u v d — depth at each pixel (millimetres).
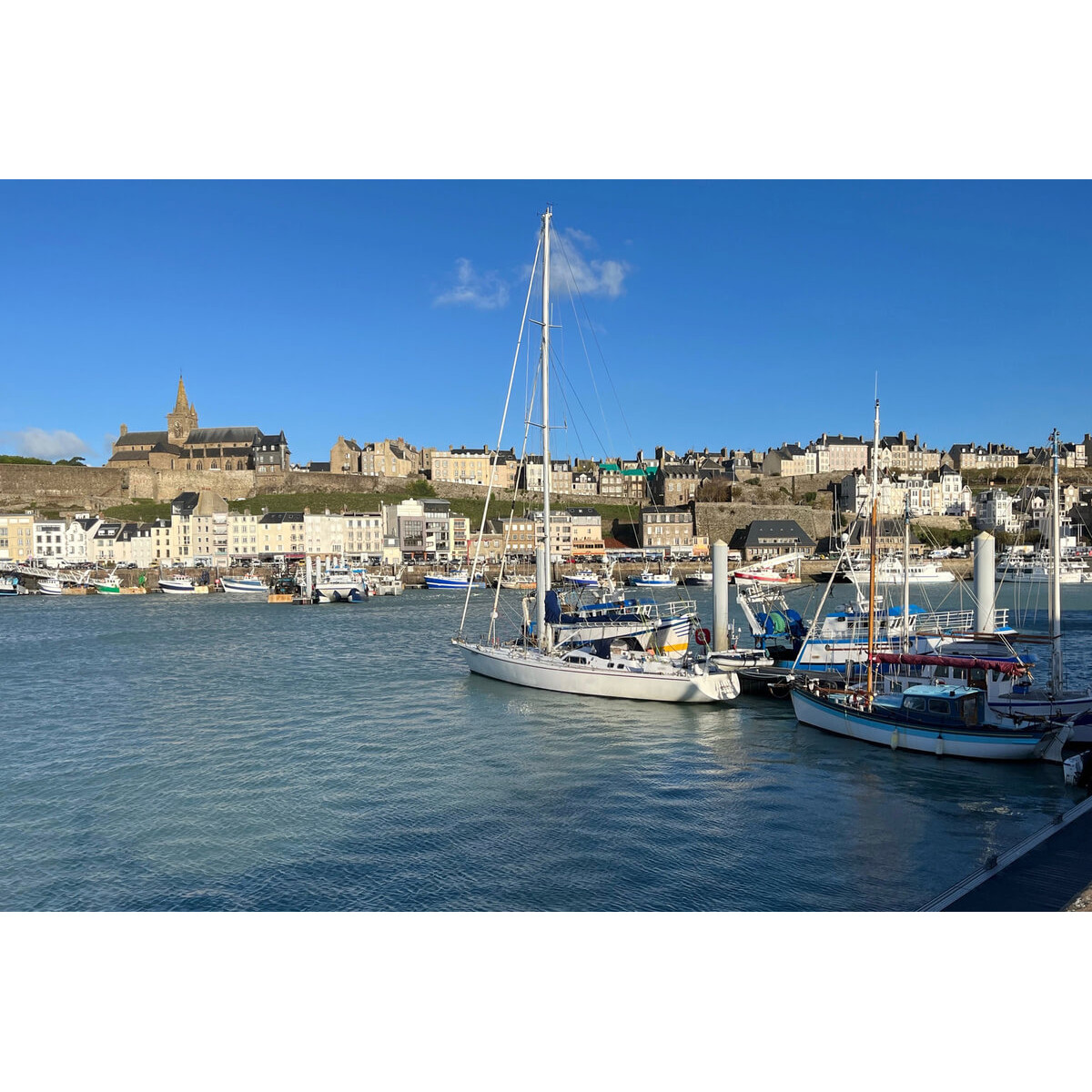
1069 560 117188
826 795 23594
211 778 25922
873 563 31219
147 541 144750
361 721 33750
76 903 17016
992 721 28562
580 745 29406
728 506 169125
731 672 36031
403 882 17891
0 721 34531
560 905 16500
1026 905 13664
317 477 181125
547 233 41375
